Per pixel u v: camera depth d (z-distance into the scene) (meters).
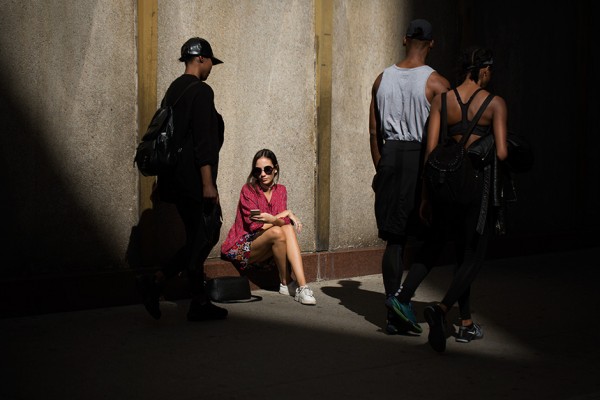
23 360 4.23
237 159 6.32
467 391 3.88
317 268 6.86
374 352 4.57
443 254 7.98
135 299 5.68
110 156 5.57
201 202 4.98
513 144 4.61
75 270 5.43
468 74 4.73
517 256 8.73
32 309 5.19
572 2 9.45
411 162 4.93
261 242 6.11
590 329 5.31
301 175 6.80
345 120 7.14
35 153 5.18
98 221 5.54
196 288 5.23
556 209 9.37
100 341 4.64
